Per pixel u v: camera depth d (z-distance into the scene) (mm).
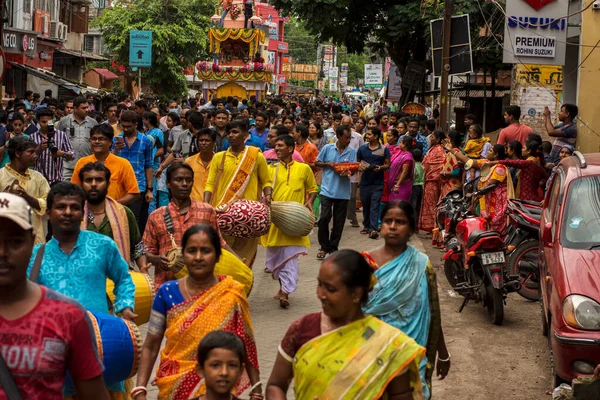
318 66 94312
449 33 16453
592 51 14930
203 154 10094
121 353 4625
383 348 3609
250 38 48344
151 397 6570
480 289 9234
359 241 14242
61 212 4867
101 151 8273
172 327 4766
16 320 3109
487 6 23703
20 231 3107
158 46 44438
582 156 8430
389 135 14484
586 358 6406
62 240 4953
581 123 14867
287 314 9398
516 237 10281
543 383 7227
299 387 3689
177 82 46188
